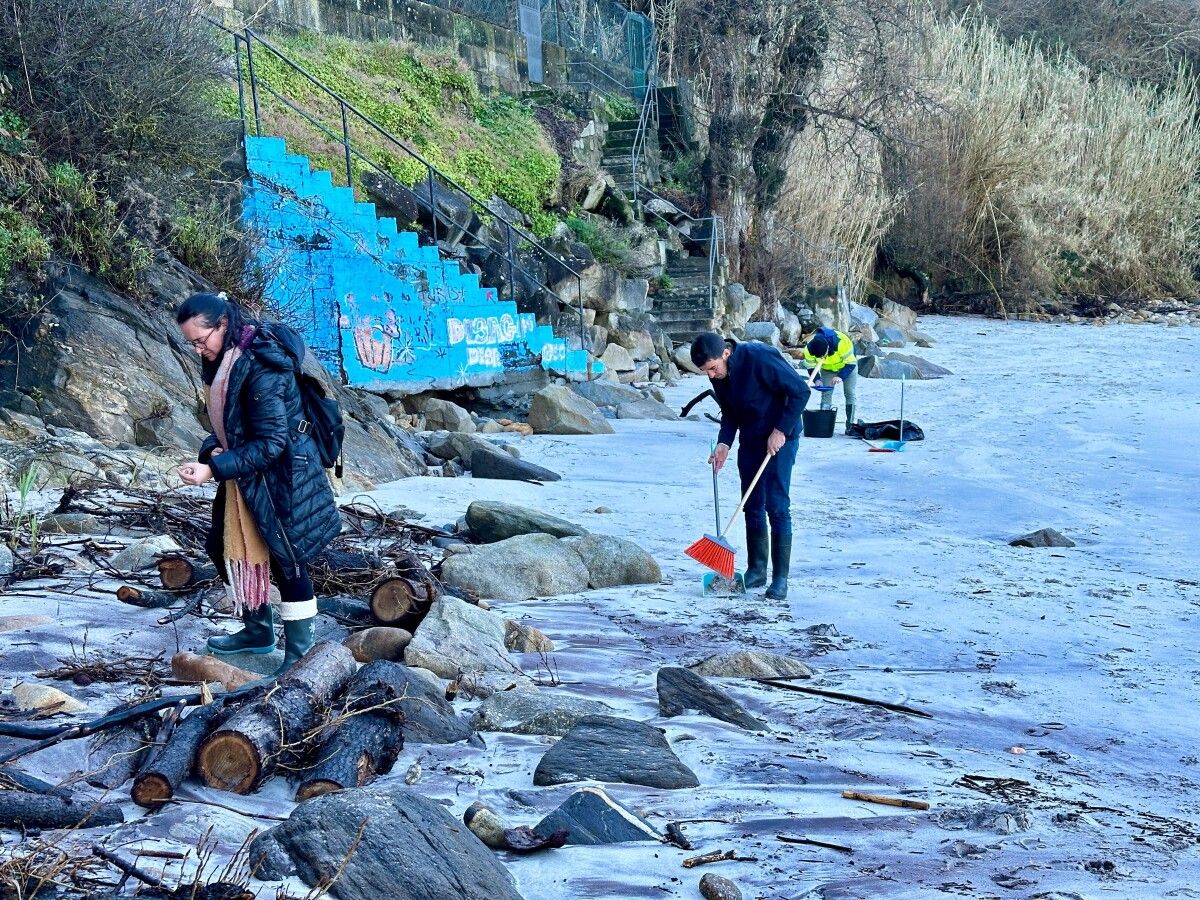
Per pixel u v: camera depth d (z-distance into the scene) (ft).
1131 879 11.46
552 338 65.16
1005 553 30.50
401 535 26.99
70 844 10.80
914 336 99.91
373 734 13.34
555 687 17.74
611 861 11.56
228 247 43.11
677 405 67.00
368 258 50.44
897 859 11.82
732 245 94.84
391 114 67.72
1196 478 42.73
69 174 35.81
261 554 16.22
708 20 95.66
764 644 21.36
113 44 38.32
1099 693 18.80
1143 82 146.41
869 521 35.04
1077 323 118.21
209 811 11.84
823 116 101.09
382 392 51.26
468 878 10.34
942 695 18.57
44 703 14.35
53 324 33.55
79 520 23.97
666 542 30.96
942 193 121.39
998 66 126.82
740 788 13.97
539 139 81.92
